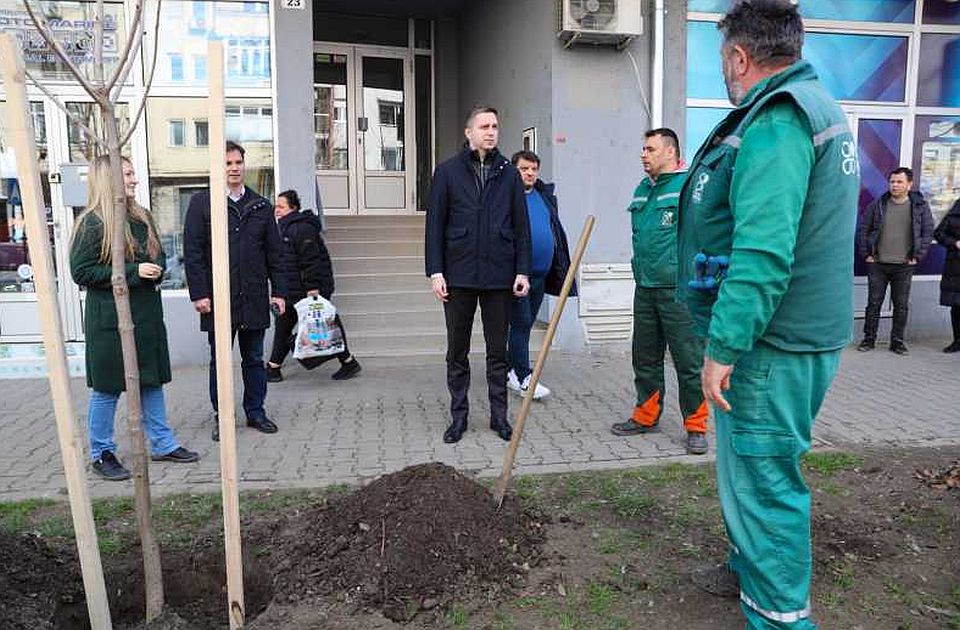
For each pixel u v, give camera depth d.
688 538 3.47
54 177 6.91
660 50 7.60
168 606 3.00
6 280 6.96
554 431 5.21
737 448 2.44
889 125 8.61
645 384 5.04
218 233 2.50
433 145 11.12
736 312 2.21
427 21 11.03
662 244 4.64
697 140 8.10
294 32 7.11
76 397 6.21
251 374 5.15
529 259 4.95
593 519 3.67
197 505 3.83
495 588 2.99
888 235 7.91
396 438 5.06
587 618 2.83
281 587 3.00
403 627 2.75
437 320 7.93
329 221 9.10
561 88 7.53
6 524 3.61
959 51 8.65
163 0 6.88
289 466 4.52
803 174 2.22
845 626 2.79
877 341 8.63
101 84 2.46
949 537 3.50
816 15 8.31
